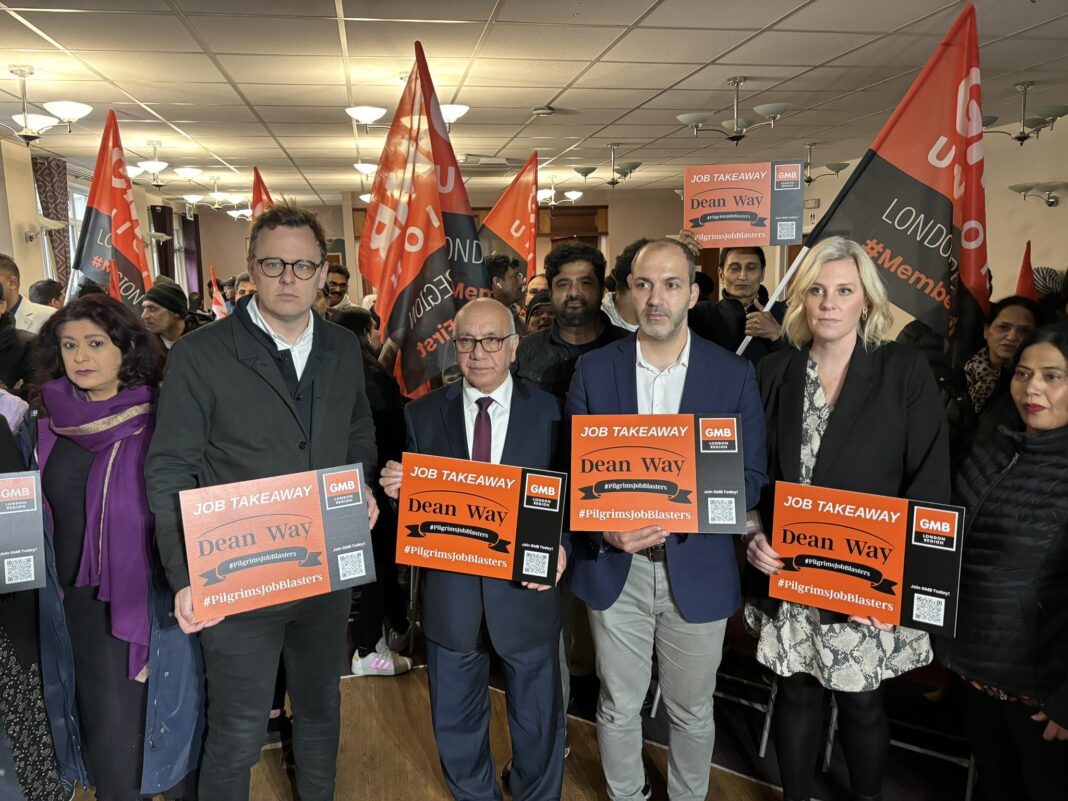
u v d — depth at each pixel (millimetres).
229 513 1516
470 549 1692
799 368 1735
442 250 2254
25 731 1684
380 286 2340
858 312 1643
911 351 1667
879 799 1767
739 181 2488
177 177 10484
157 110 6328
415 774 2201
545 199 12602
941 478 1604
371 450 1881
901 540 1510
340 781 2166
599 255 2352
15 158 7789
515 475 1666
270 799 2098
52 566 1695
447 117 6316
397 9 4004
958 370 2176
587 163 9930
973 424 2133
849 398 1648
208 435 1606
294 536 1572
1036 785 1605
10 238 7598
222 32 4324
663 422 1609
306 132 7406
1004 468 1601
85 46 4543
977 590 1599
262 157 8938
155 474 1531
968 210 2129
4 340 2885
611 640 1773
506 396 1798
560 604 1896
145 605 1685
